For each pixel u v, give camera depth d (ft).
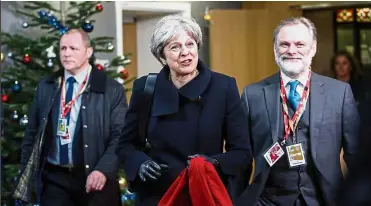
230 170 8.58
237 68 23.39
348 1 22.70
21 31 19.97
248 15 23.45
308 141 10.30
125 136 9.18
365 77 5.25
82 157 12.89
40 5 18.31
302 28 10.37
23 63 17.53
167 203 8.33
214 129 8.64
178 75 8.75
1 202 16.93
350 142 10.03
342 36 23.98
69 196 13.00
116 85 13.50
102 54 21.22
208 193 8.18
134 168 8.69
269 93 10.61
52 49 17.37
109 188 13.02
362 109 4.97
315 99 10.35
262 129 10.52
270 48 23.45
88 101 13.12
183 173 8.38
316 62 24.21
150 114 8.88
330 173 10.15
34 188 13.09
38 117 13.42
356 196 4.80
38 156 12.99
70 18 19.19
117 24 21.30
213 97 8.68
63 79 13.37
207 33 23.27
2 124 17.13
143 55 23.58
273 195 10.44
